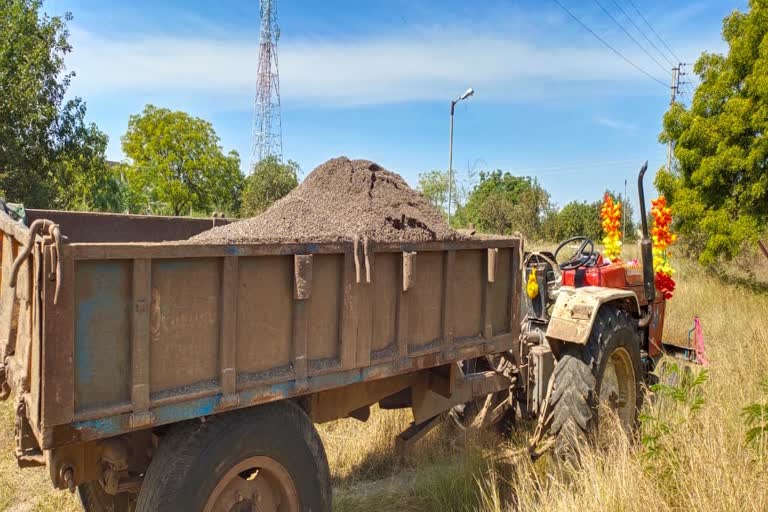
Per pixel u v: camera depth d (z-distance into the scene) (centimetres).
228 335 257
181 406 243
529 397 463
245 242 261
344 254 303
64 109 1388
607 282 521
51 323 205
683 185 1420
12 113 1254
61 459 249
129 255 223
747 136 1300
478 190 4778
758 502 304
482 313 395
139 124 4150
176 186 4153
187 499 248
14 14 1301
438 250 353
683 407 429
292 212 399
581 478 361
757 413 352
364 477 445
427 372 396
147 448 280
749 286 1344
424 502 400
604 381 459
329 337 304
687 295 1130
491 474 390
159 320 238
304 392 288
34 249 214
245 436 267
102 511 332
